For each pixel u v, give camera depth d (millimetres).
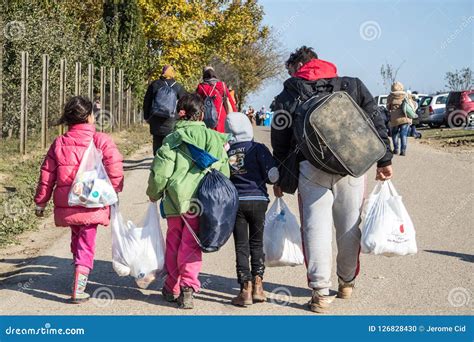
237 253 6617
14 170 15000
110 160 6809
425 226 10250
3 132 20438
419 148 25016
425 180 15320
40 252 8734
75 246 6891
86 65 27406
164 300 6828
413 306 6574
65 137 6742
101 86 28031
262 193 6617
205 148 6492
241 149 6641
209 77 11188
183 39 40781
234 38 45625
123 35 33938
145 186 14102
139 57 35312
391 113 21344
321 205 6336
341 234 6555
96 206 6598
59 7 25047
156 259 6801
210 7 43719
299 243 6996
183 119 6688
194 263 6523
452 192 13531
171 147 6516
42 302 6758
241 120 6688
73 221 6633
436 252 8633
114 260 6848
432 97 42938
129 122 34188
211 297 6902
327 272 6391
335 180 6320
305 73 6484
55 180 6773
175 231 6652
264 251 6977
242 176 6617
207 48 45031
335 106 6066
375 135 6105
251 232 6691
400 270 7805
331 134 6012
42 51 21797
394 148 21453
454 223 10477
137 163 18406
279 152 6535
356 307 6566
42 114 19359
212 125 9688
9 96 20281
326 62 6605
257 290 6676
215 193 6320
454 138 31094
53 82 22516
